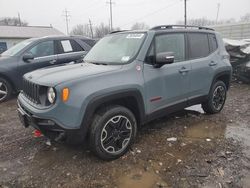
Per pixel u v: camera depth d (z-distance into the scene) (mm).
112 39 4543
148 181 3082
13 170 3383
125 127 3627
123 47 4129
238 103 6473
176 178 3117
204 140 4152
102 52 4395
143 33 4105
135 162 3498
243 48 9508
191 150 3809
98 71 3484
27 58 6961
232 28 20766
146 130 4562
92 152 3592
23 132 4633
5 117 5605
